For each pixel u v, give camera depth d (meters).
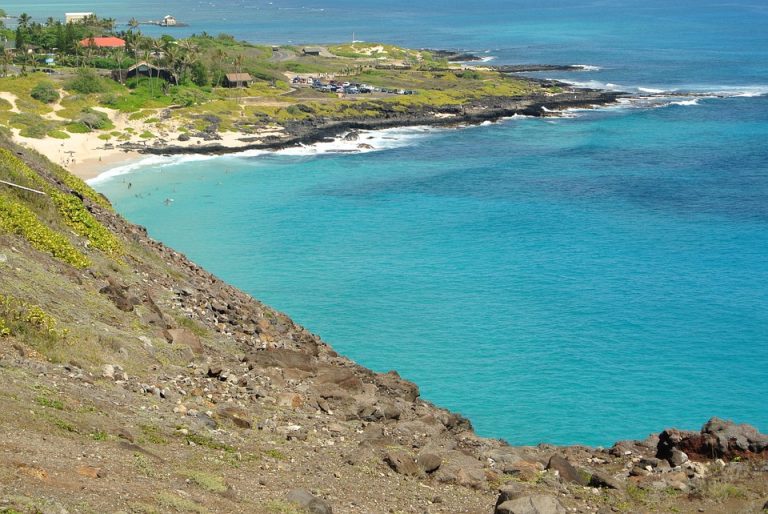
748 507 23.27
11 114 149.75
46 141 141.12
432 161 142.00
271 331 43.88
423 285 84.00
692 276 86.69
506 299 80.38
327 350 46.09
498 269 89.06
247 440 24.14
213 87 193.38
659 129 167.00
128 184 122.94
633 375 64.19
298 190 122.56
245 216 108.81
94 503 15.74
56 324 28.72
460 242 98.56
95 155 138.12
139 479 17.97
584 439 54.78
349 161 141.50
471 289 82.94
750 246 96.12
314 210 112.12
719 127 168.00
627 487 25.42
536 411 58.47
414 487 23.45
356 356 67.31
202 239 98.75
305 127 164.75
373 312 76.75
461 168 136.88
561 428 56.12
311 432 26.98
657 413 58.31
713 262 90.94
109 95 163.00
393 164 139.75
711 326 73.69
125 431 20.81
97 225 46.88
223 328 40.94
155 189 121.00
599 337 71.44
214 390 29.12
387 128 170.38
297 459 23.52
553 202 116.19
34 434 18.59
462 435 33.19
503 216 109.50
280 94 191.50
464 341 70.31
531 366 65.75
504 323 74.38
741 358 67.19
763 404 59.66
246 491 19.58
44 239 37.53
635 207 113.38
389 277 86.31
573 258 92.56
